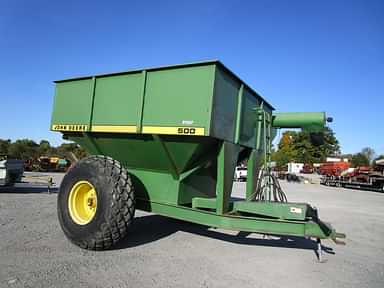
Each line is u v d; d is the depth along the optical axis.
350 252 4.76
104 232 3.77
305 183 29.66
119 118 4.32
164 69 3.95
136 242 4.52
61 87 5.08
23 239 4.36
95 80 4.64
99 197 3.87
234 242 4.84
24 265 3.34
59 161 26.00
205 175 4.80
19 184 10.96
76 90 4.87
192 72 3.74
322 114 4.87
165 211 4.36
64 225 4.18
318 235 3.58
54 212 6.72
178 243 4.59
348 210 9.88
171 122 3.84
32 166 25.88
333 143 57.69
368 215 8.93
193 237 5.00
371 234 6.26
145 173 4.69
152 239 4.75
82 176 4.12
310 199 13.14
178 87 3.83
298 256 4.33
